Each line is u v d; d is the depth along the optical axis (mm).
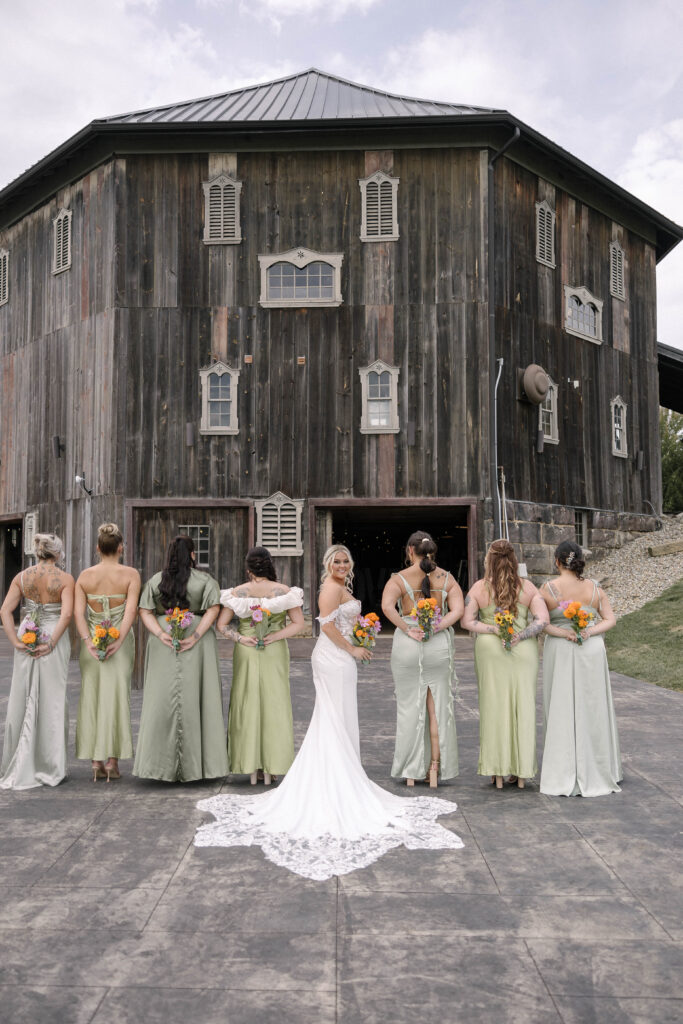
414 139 16422
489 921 3506
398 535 24891
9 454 19562
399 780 5953
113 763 5977
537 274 17812
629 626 14102
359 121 15984
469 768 6355
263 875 4047
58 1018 2742
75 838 4605
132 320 16453
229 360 16453
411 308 16375
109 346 16547
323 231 16547
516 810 5191
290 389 16391
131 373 16359
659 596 15641
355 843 4504
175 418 16359
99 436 16656
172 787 5754
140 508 16188
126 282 16500
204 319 16484
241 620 5883
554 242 18391
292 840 4551
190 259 16562
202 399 16359
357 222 16531
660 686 10344
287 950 3232
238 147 16594
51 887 3879
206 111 17609
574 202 19125
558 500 17922
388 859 4281
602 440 19484
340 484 16188
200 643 5828
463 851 4406
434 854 4352
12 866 4160
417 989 2934
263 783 5879
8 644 15945
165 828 4789
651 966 3107
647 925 3469
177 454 16312
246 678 5832
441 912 3598
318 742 5055
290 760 5820
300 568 16156
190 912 3592
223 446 16328
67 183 17766
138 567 16156
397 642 5891
